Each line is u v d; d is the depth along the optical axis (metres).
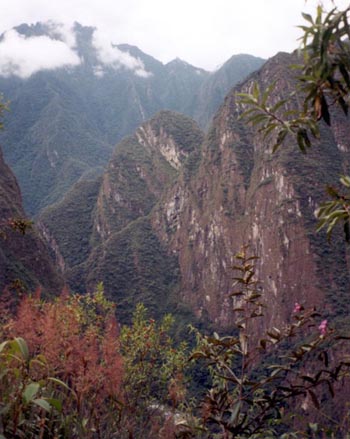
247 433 2.36
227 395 2.47
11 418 2.16
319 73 1.91
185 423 2.37
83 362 2.23
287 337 2.43
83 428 2.18
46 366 2.25
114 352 2.35
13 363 2.28
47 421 2.32
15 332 2.28
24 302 2.35
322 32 1.85
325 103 2.09
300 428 2.39
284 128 2.29
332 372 2.23
